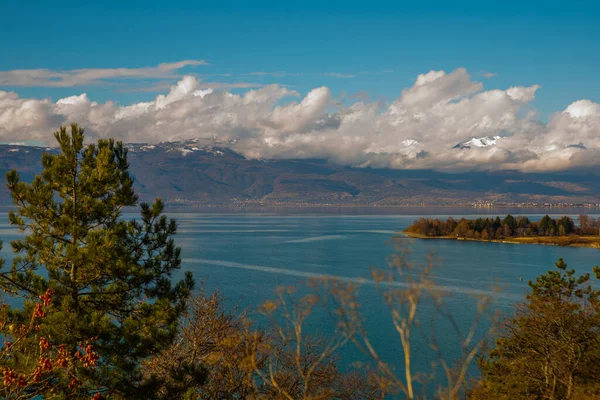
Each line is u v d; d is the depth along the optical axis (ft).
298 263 406.62
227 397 55.42
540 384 71.56
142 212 66.18
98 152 66.08
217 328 63.93
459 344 167.53
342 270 366.22
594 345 71.46
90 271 60.18
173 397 56.03
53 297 57.77
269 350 52.44
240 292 261.44
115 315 63.41
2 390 35.53
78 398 48.39
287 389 51.60
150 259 64.95
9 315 52.75
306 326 174.81
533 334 75.25
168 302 59.93
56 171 61.05
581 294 87.71
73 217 62.03
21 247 61.72
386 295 26.30
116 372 54.39
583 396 62.44
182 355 64.59
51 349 51.16
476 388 73.20
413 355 155.94
